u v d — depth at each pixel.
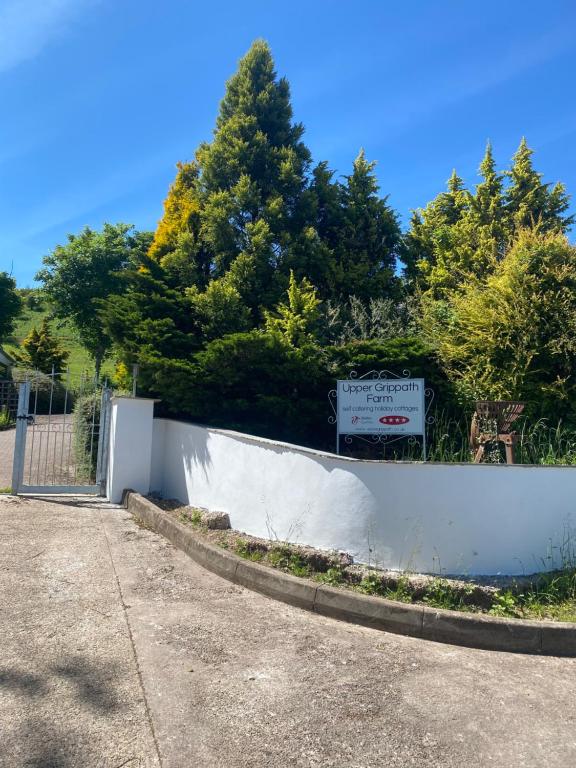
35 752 2.80
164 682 3.52
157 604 4.68
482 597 4.76
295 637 4.28
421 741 3.09
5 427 16.31
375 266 11.05
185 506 7.16
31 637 3.95
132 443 7.78
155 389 7.95
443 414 7.98
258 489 6.03
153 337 8.13
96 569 5.30
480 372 7.92
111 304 8.79
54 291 26.55
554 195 13.22
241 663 3.83
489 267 10.39
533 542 5.21
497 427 6.86
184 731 3.06
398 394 7.20
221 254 9.61
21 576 4.98
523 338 7.56
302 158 10.67
